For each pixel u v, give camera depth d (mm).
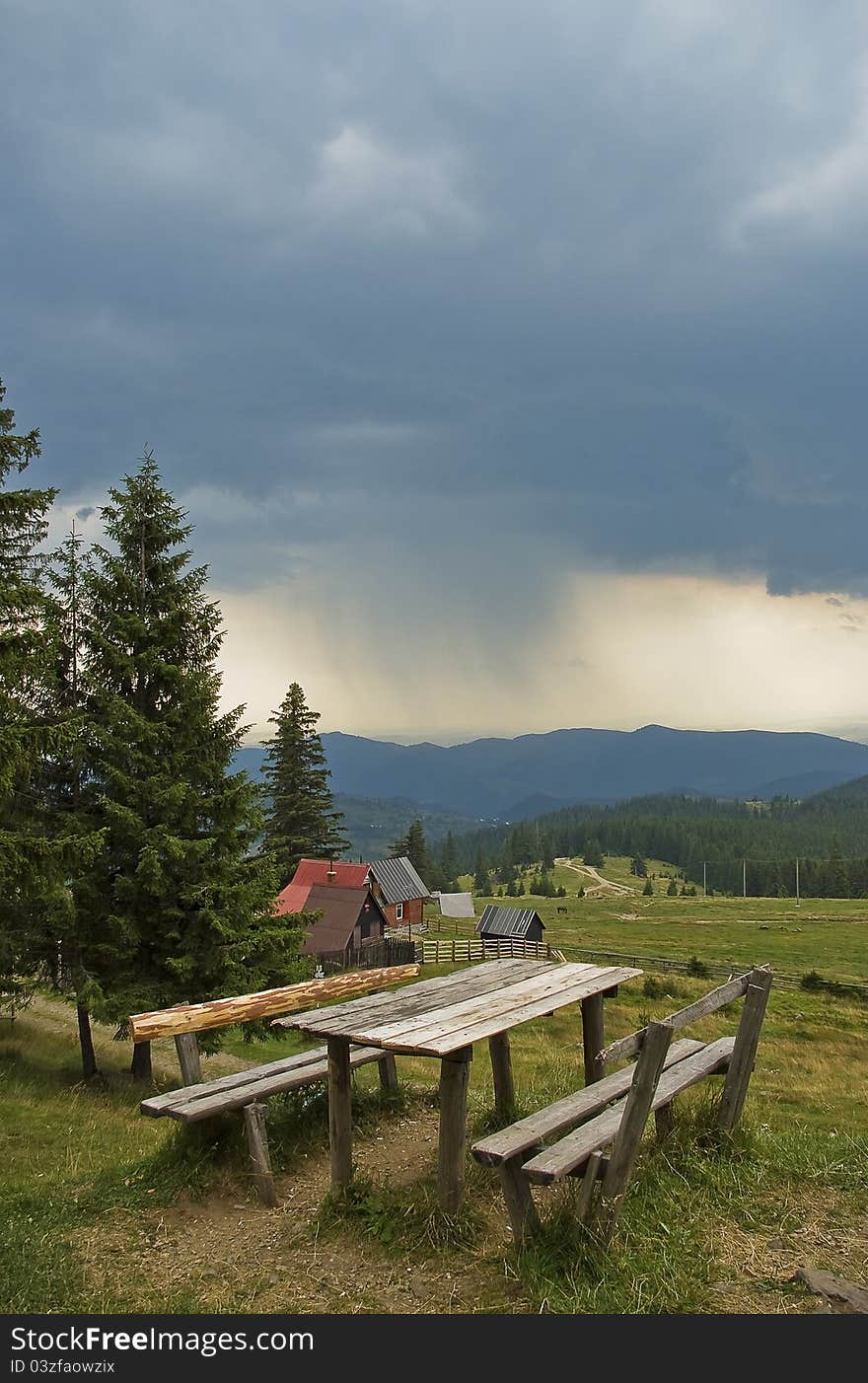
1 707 11828
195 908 14969
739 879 163375
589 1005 7238
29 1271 4938
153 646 15258
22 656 11867
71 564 15469
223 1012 6559
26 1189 6602
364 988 7547
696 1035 23500
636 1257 4652
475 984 6844
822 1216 5250
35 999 24266
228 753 16047
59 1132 10133
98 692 14773
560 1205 5016
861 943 56906
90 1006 13891
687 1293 4387
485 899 114062
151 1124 11266
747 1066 6344
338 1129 5617
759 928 66000
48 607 14180
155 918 14547
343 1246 5117
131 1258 5164
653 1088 4863
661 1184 5430
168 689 15578
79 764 14609
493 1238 5012
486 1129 7137
